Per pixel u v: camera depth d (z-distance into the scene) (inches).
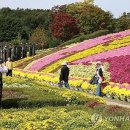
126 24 4776.1
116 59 1852.9
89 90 1488.7
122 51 2086.6
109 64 1800.0
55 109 796.6
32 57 2659.9
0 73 901.2
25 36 5944.9
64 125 591.8
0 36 5841.5
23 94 1039.0
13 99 940.6
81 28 4640.8
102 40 2517.2
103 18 4635.8
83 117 639.8
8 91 1099.9
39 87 1202.0
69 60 2190.0
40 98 947.3
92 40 2610.7
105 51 2202.3
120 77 1563.7
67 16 4532.5
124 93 1270.9
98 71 1416.1
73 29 4542.3
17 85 1284.4
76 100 946.7
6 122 618.8
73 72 1888.5
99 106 809.5
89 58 2110.0
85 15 4626.0
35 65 2321.6
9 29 5861.2
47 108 808.9
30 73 2064.5
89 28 4616.1
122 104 1187.3
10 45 3287.4
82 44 2564.0
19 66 2468.0
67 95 959.0
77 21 4643.2
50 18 5797.2
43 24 6432.1
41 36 4901.6
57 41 4596.5
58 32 4534.9
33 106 916.6
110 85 1371.8
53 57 2388.0
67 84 1542.8
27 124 564.7
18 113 690.2
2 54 3117.6
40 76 1923.0
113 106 780.6
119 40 2384.4
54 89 1149.7
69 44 2869.1
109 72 1668.3
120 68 1684.3
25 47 3176.7
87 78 1678.2
